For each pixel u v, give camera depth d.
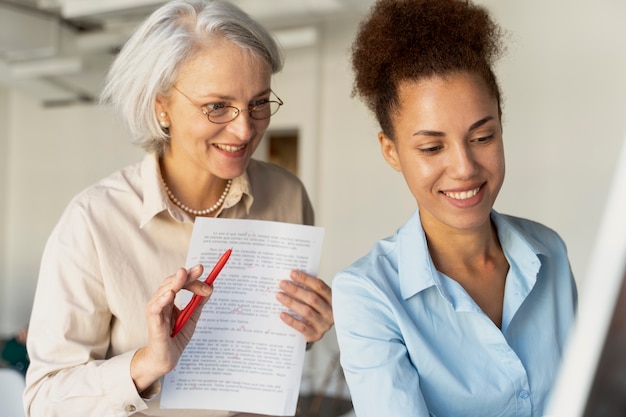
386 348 1.10
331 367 5.88
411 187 1.15
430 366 1.11
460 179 1.09
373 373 1.09
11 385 2.15
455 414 1.13
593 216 4.84
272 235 1.53
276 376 1.52
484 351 1.15
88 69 6.19
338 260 6.36
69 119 8.42
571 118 4.93
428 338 1.15
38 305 1.47
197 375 1.50
